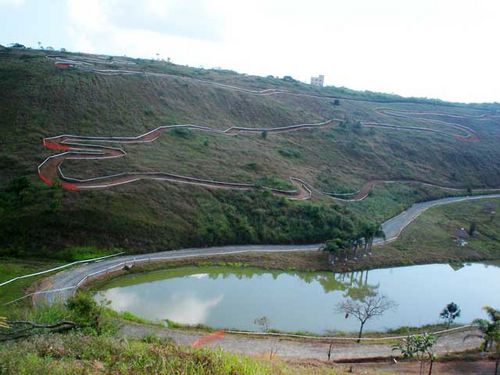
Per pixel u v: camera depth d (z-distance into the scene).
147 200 85.25
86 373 18.58
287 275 79.12
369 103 190.00
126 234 77.50
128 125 111.56
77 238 74.06
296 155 125.44
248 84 171.38
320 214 95.75
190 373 19.48
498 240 107.50
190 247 81.69
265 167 111.25
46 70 120.44
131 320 54.12
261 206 94.06
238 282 74.06
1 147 91.25
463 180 143.75
